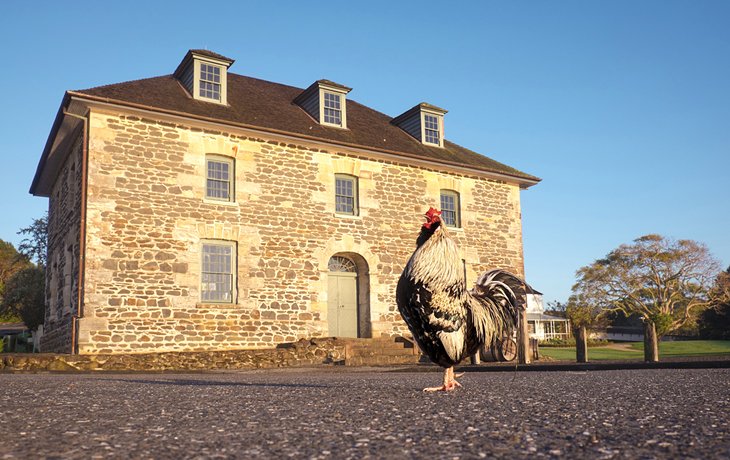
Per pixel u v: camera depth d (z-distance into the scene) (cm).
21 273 2606
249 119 1630
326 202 1712
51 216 2019
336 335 1742
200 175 1524
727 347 2325
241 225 1566
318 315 1647
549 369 938
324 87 1844
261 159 1623
